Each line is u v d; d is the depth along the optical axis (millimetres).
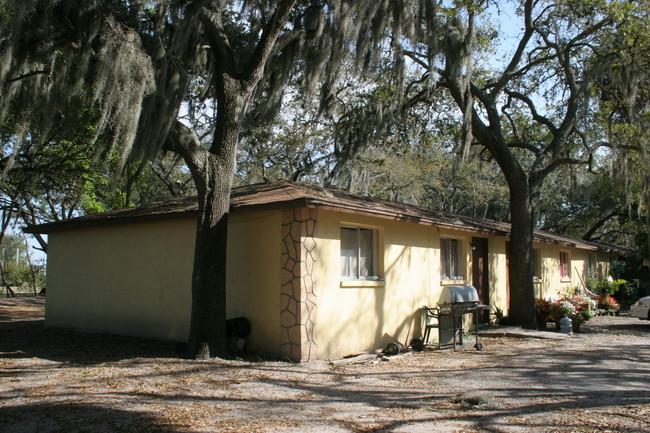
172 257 11125
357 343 9891
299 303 8766
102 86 8055
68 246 13562
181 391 6703
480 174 31312
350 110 15750
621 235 35906
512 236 14562
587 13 14656
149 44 9844
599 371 8328
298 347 8727
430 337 11875
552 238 18516
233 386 7020
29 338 11750
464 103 14008
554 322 15492
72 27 8516
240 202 9633
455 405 6215
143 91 8188
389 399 6516
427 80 15312
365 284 10141
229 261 9945
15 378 7445
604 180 19281
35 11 8312
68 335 12211
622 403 6297
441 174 30406
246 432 5105
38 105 8773
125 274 12047
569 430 5219
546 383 7441
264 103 11953
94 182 19109
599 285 20828
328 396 6629
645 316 15375
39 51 8359
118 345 10516
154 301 11367
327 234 9383
